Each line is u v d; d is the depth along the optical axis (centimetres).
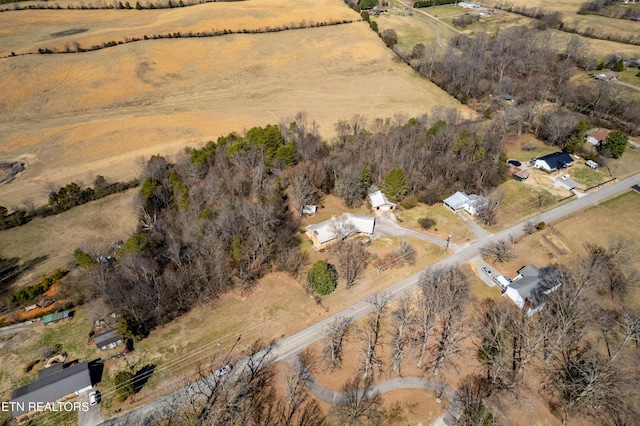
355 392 6831
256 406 6650
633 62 18550
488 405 6594
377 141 12756
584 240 9812
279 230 10000
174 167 12319
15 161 13600
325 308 8281
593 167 12325
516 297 8206
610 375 6806
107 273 8731
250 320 8094
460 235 10038
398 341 7269
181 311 8288
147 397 6838
